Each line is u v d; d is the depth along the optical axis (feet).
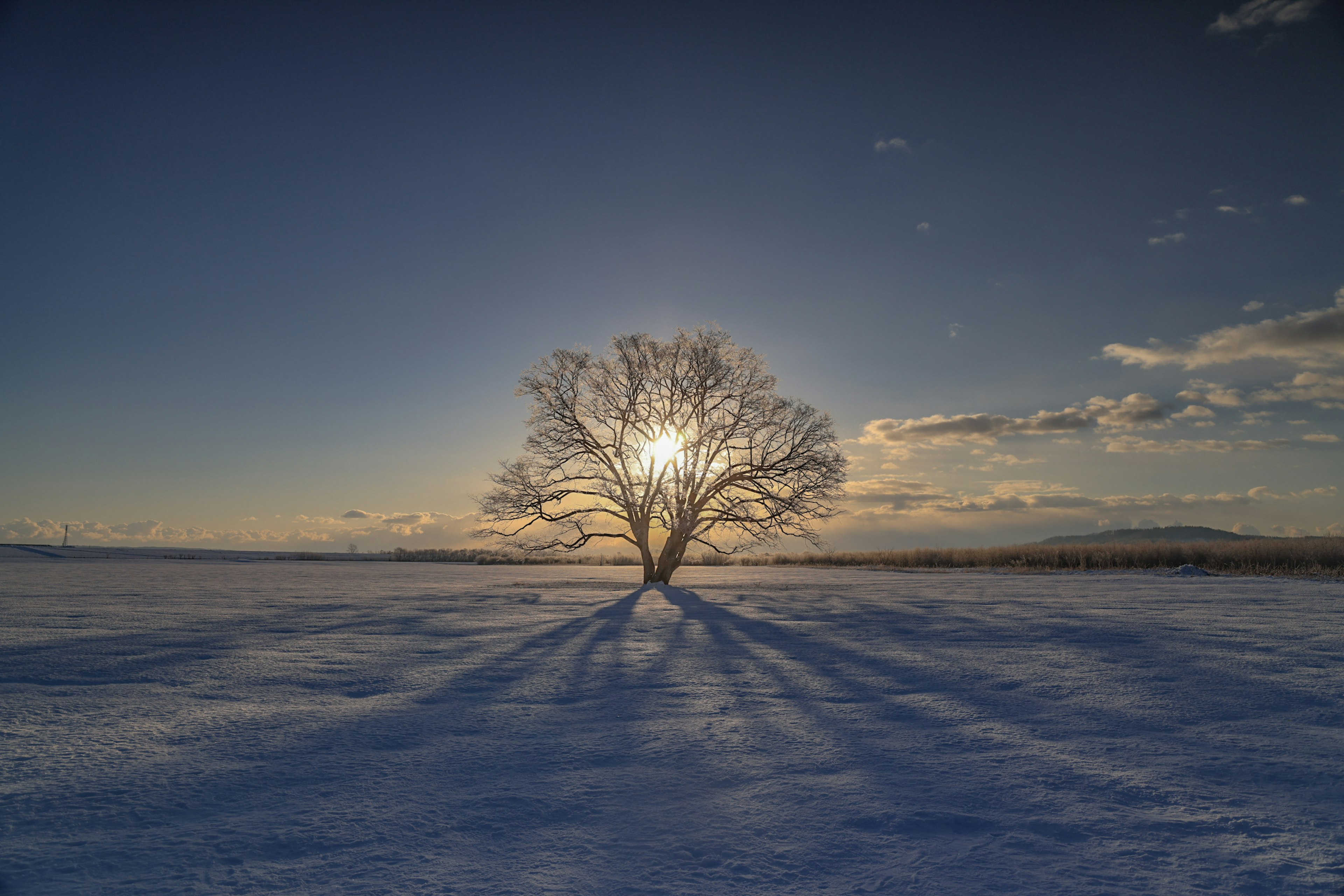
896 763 15.02
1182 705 20.22
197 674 25.63
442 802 12.92
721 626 41.27
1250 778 14.01
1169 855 10.57
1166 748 16.06
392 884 9.72
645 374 96.32
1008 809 12.43
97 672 26.02
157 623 41.55
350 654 30.22
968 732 17.53
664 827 11.73
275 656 29.73
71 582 86.28
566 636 36.45
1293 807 12.46
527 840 11.26
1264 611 46.62
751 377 96.94
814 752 15.89
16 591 69.10
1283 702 20.51
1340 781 13.82
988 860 10.42
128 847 10.94
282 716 19.40
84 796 13.21
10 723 18.62
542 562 230.07
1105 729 17.71
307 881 9.83
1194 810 12.33
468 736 17.35
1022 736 17.11
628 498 95.20
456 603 58.34
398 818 12.19
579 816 12.25
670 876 9.98
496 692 22.62
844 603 58.03
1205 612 46.34
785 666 27.12
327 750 16.24
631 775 14.38
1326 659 27.58
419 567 175.11
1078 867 10.16
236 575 109.70
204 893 9.45
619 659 29.12
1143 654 29.14
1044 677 24.40
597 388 98.17
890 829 11.60
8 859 10.53
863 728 17.98
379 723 18.65
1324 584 77.92
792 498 90.38
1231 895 9.30
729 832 11.50
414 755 15.84
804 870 10.15
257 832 11.55
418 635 36.94
